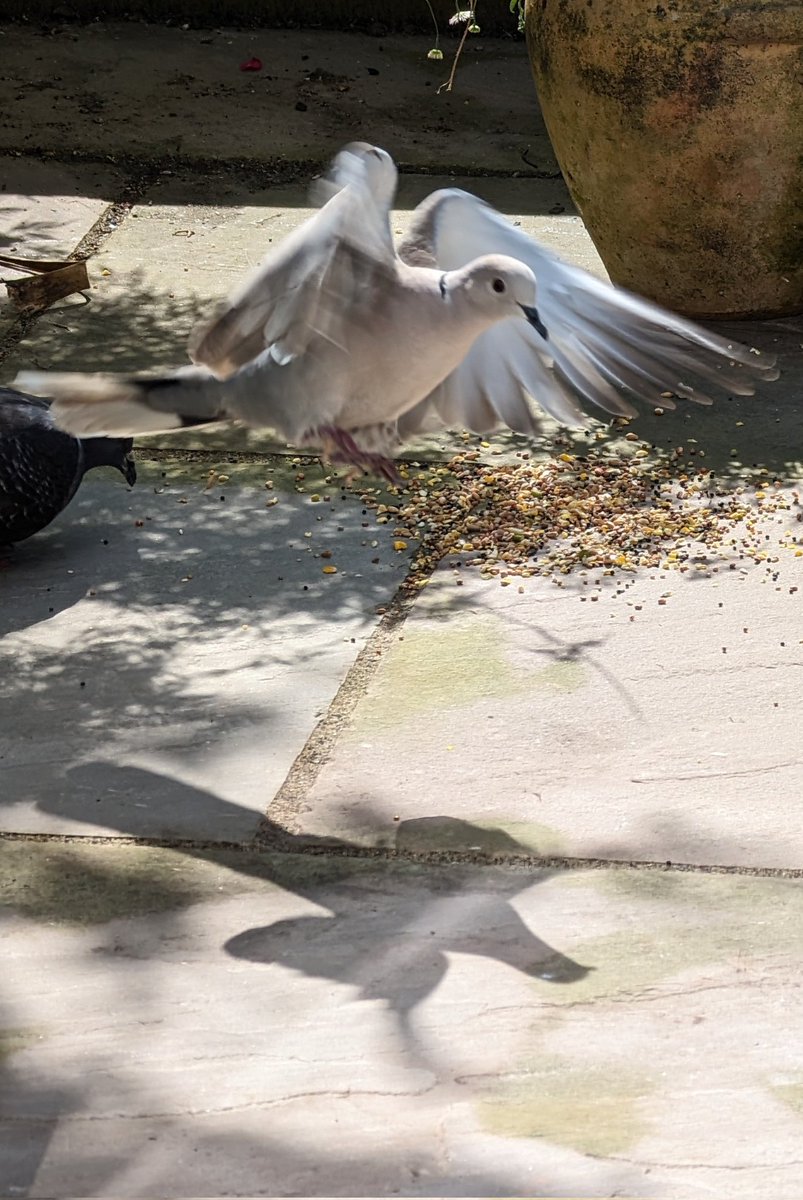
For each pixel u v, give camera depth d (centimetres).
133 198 955
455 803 470
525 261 439
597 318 434
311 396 420
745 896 431
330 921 422
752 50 734
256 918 423
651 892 432
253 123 1055
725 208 770
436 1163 346
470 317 400
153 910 425
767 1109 361
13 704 518
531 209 948
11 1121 356
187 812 465
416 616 570
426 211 444
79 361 761
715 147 754
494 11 1210
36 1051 376
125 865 442
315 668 538
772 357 778
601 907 427
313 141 1035
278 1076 370
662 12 737
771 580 590
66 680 531
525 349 452
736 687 526
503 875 440
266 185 978
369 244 374
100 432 429
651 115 755
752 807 468
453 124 1069
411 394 429
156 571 599
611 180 789
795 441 700
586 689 525
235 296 369
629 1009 391
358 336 406
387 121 1068
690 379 749
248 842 453
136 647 550
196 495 656
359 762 488
